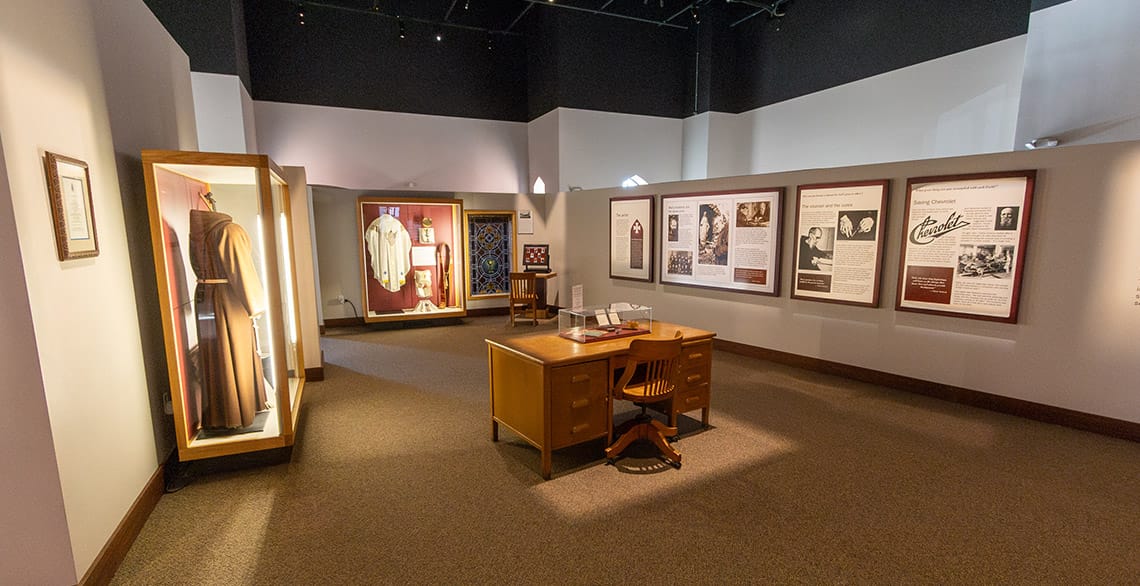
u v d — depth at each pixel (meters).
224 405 3.16
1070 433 3.74
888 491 2.94
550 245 8.88
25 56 1.90
